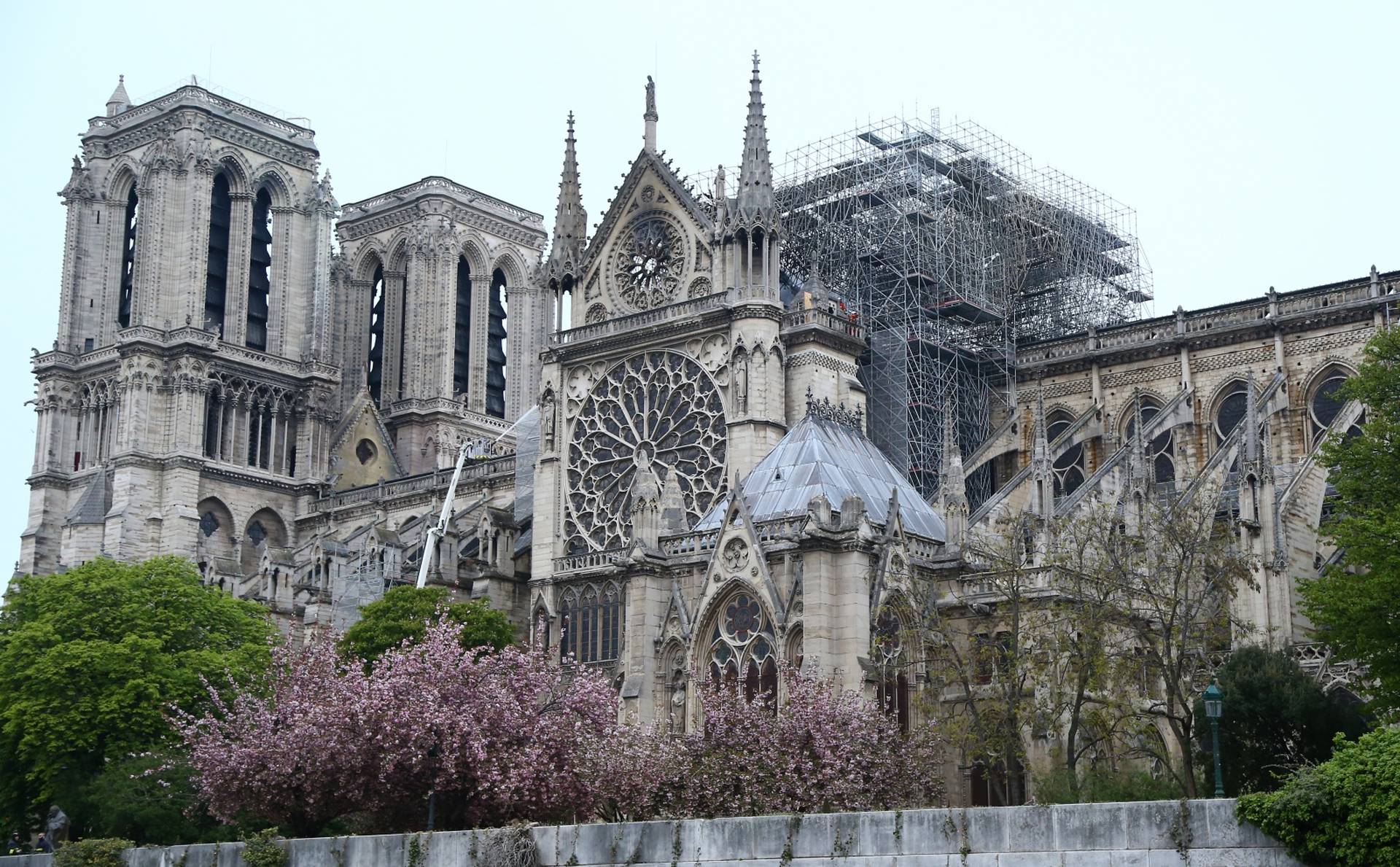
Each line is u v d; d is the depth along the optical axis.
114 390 163.88
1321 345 109.56
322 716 70.81
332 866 60.78
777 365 107.56
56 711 95.25
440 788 68.25
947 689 78.19
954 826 48.25
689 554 82.31
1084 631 71.94
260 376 165.38
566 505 114.56
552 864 55.75
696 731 73.25
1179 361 116.12
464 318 188.12
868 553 76.38
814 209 127.38
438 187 183.25
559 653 108.12
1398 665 66.38
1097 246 139.00
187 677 97.31
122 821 84.56
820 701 68.44
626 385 113.38
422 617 106.06
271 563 143.75
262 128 171.38
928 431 117.44
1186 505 85.69
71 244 170.88
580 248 119.69
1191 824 45.12
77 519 156.88
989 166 129.88
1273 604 86.69
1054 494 115.44
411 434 177.50
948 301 121.81
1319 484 93.94
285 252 171.12
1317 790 43.59
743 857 51.84
